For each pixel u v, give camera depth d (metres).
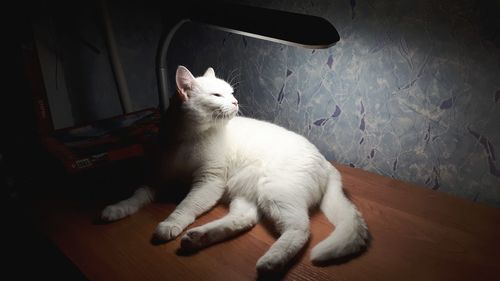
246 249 0.71
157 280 0.63
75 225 0.79
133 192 0.91
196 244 0.70
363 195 0.88
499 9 0.70
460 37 0.76
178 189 0.94
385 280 0.63
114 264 0.67
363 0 0.86
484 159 0.81
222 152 0.89
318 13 0.94
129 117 1.17
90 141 1.02
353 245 0.68
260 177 0.85
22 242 0.97
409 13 0.81
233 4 0.73
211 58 1.25
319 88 1.01
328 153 1.07
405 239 0.73
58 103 1.19
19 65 1.06
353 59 0.92
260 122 0.99
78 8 1.15
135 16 1.27
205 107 0.86
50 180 0.96
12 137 1.10
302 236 0.71
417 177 0.92
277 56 1.06
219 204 0.88
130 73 1.33
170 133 0.90
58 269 0.83
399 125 0.90
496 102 0.76
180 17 0.82
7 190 0.95
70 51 1.18
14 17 1.03
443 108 0.83
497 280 0.63
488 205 0.83
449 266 0.66
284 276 0.64
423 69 0.82
